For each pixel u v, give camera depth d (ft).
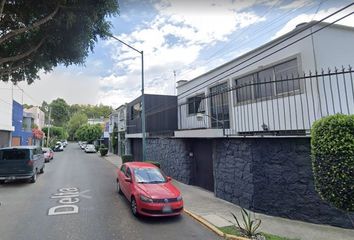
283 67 36.32
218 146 36.86
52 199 35.58
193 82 59.31
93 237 22.03
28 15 27.71
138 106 79.87
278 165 28.22
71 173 62.69
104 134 175.52
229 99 45.44
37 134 145.59
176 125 68.23
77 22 28.02
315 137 16.97
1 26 29.19
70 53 32.32
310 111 32.09
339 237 22.07
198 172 45.75
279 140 28.25
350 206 15.20
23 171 47.55
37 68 35.45
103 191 41.19
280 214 27.73
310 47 32.55
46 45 31.58
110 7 27.48
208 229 24.48
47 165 81.20
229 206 32.09
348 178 15.16
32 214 28.43
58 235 22.39
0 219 26.68
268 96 37.99
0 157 47.26
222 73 46.01
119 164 85.76
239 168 32.37
